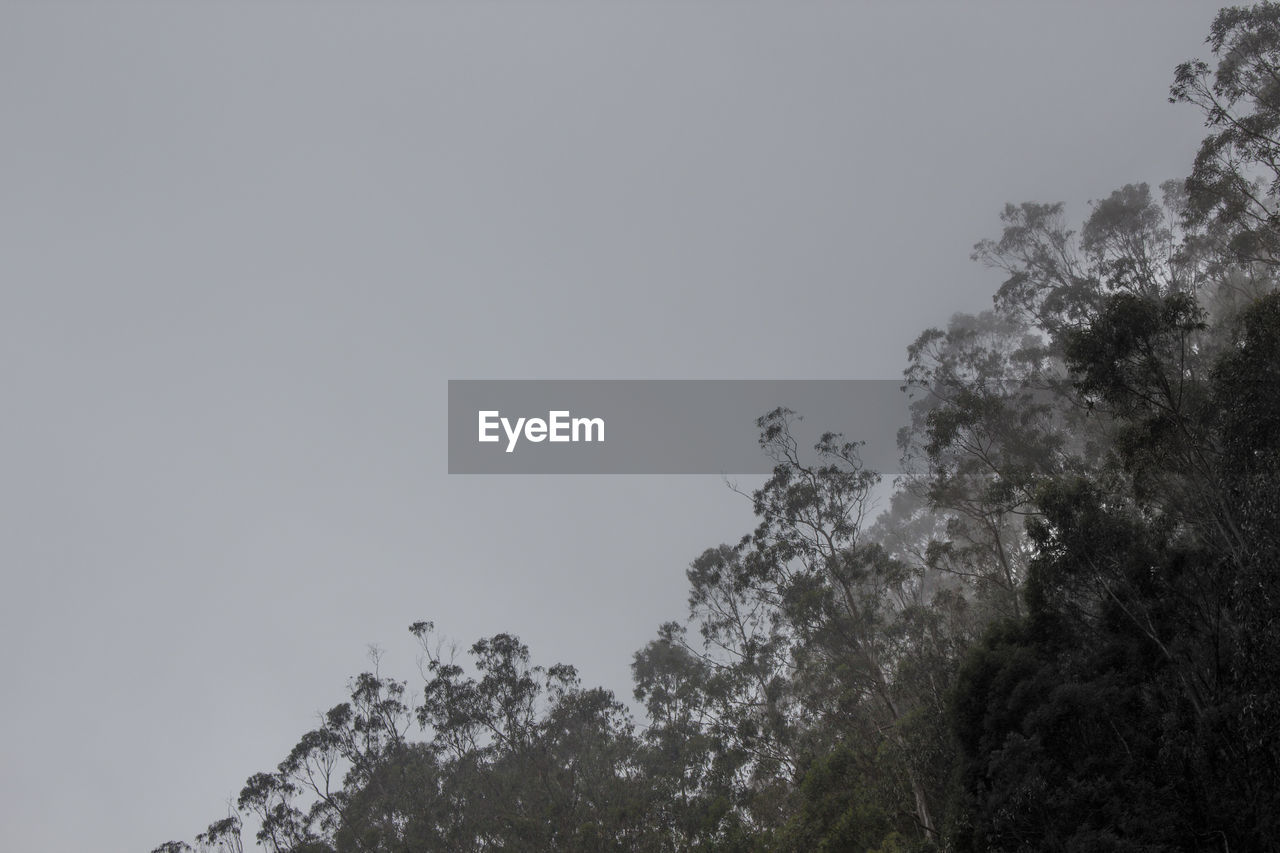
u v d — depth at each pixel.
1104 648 29.23
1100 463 41.97
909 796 33.53
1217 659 25.64
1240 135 36.59
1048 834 25.50
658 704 46.47
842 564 39.12
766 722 39.84
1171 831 23.94
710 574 44.38
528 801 42.41
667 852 38.25
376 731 48.78
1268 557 23.84
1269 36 34.88
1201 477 28.64
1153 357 28.22
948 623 39.25
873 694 37.88
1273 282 40.81
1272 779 23.08
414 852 42.94
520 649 47.62
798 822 34.53
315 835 46.56
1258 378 25.34
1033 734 27.94
